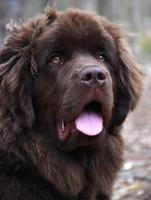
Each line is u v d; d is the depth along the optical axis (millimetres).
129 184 9391
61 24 6352
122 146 6836
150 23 56031
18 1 12562
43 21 6441
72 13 6508
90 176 6562
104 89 5938
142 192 8867
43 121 6324
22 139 6188
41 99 6316
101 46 6445
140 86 6871
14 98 6195
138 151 11695
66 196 6426
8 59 6375
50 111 6262
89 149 6469
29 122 6172
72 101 5977
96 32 6406
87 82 5863
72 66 6113
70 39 6312
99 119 6133
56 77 6234
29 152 6199
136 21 47531
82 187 6520
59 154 6348
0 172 6234
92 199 6648
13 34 6461
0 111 6246
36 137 6262
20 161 6191
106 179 6629
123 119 6695
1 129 6199
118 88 6691
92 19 6473
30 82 6309
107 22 6832
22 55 6270
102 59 6488
